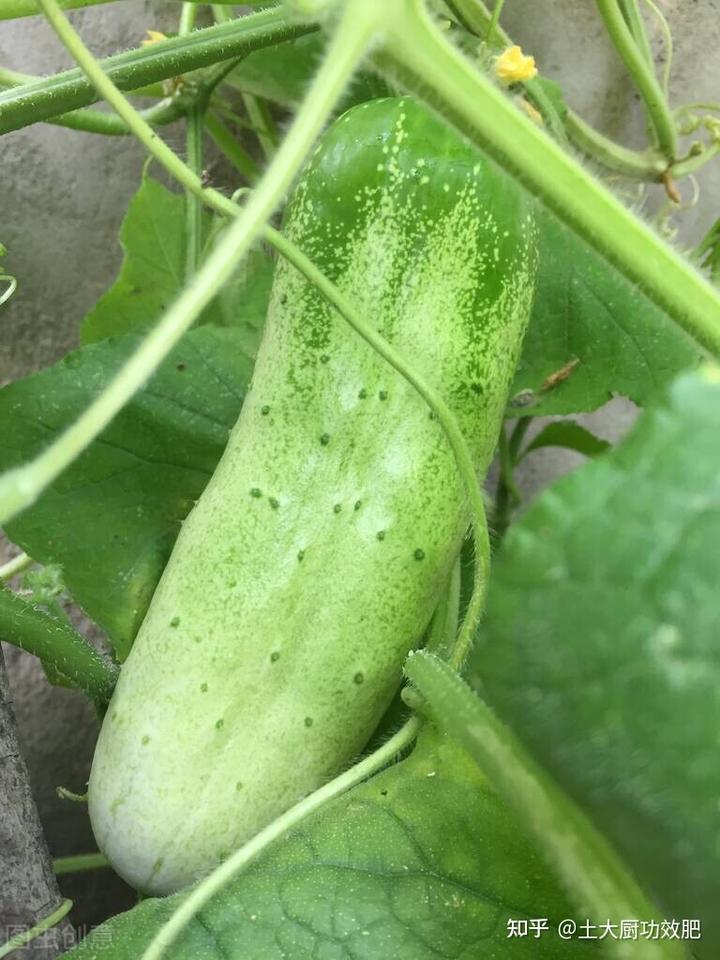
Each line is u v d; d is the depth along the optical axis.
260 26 0.23
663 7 0.33
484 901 0.19
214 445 0.27
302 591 0.22
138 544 0.27
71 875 0.35
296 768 0.22
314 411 0.23
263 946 0.19
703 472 0.11
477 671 0.11
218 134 0.33
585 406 0.28
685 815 0.11
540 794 0.15
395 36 0.14
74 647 0.25
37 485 0.12
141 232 0.30
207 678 0.22
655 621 0.11
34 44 0.32
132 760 0.22
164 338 0.13
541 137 0.15
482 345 0.23
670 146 0.32
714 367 0.12
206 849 0.22
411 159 0.22
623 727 0.11
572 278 0.28
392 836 0.20
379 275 0.22
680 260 0.15
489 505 0.25
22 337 0.35
